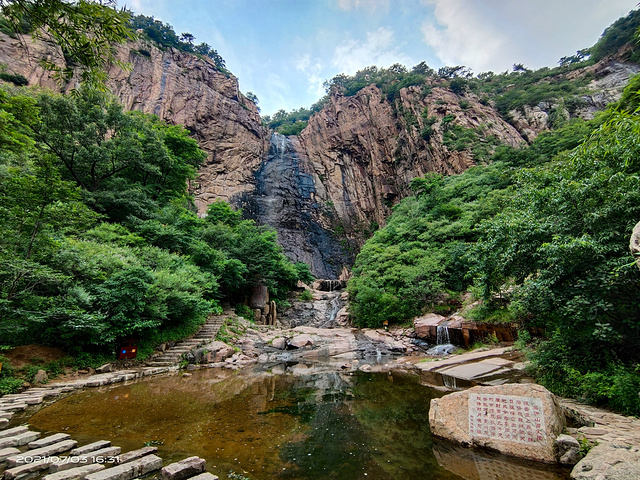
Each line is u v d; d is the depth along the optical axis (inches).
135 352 362.6
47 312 272.4
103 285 339.6
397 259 688.4
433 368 345.4
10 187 274.7
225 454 141.6
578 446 128.8
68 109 596.7
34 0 116.3
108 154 623.5
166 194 850.1
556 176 262.4
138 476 118.9
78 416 195.0
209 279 571.5
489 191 810.8
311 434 167.0
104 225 498.9
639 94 201.9
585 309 196.2
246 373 346.6
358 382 296.5
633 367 191.3
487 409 156.9
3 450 136.1
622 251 194.2
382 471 127.2
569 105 1428.4
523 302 246.2
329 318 820.6
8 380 241.4
